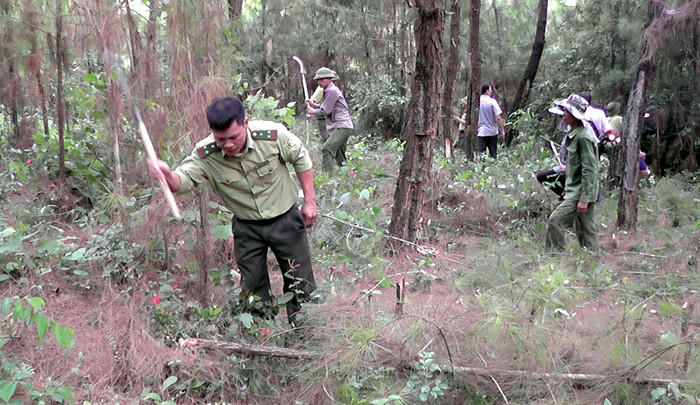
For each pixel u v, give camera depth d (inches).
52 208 204.7
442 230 247.0
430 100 200.8
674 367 125.9
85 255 162.4
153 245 163.3
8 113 260.5
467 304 148.2
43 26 207.9
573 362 131.0
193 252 162.4
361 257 188.5
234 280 162.1
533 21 668.1
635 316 148.6
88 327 139.7
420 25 195.9
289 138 134.9
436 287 178.1
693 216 271.4
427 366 119.3
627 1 438.0
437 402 120.0
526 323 138.3
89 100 182.1
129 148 178.1
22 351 127.0
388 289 172.4
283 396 124.6
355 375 121.5
